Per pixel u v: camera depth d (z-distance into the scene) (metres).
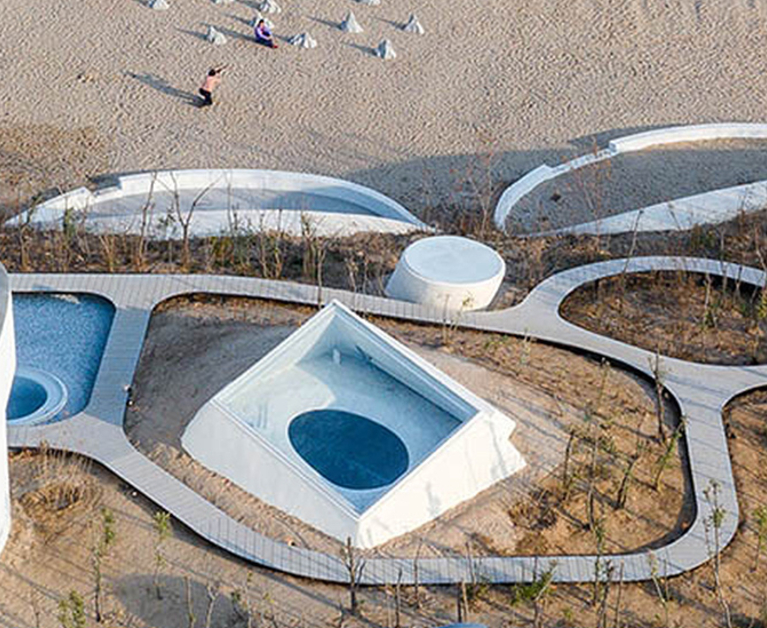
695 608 19.72
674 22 44.84
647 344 25.98
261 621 18.95
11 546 19.95
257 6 44.34
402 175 36.12
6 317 18.39
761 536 20.62
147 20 42.97
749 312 27.11
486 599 19.59
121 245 29.14
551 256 29.86
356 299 26.48
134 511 20.78
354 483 21.06
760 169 37.19
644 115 39.56
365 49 42.12
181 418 22.64
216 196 34.78
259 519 20.66
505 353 25.12
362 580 19.69
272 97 39.28
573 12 45.06
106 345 24.64
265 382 22.61
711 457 22.73
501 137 38.06
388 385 22.92
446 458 20.88
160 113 38.22
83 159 35.94
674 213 33.00
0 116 37.53
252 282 26.89
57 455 21.73
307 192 35.19
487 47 42.69
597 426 23.19
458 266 26.66
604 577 20.00
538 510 21.25
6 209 33.31
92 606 19.11
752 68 42.53
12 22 42.28
